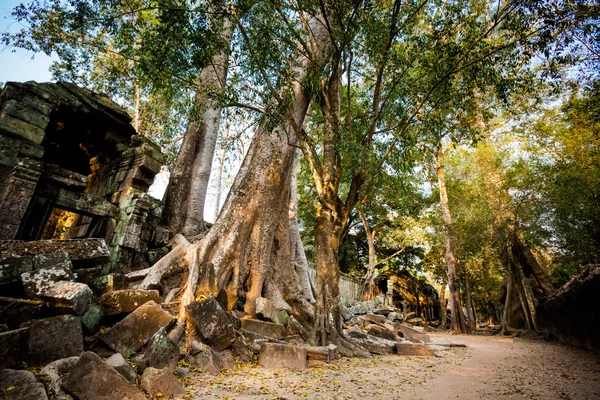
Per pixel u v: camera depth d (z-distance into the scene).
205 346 5.52
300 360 6.11
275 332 7.53
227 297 7.57
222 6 7.65
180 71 7.91
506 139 18.03
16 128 7.60
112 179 10.31
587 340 10.09
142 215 8.94
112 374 3.51
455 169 21.41
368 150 8.23
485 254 18.00
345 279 20.77
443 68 8.12
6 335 3.80
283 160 9.33
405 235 22.84
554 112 15.35
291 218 12.34
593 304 9.16
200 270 7.43
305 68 10.29
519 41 6.80
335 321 7.74
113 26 7.34
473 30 7.62
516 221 16.56
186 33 7.21
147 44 7.41
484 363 7.68
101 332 5.19
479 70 7.83
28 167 7.35
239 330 7.00
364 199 9.20
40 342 4.07
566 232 14.06
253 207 8.68
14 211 7.02
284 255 9.81
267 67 7.80
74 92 9.29
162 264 7.19
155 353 4.55
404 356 8.37
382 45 8.46
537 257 22.30
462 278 24.12
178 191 10.73
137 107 16.66
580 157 13.97
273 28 7.96
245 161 9.57
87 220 10.02
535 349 10.65
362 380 5.29
